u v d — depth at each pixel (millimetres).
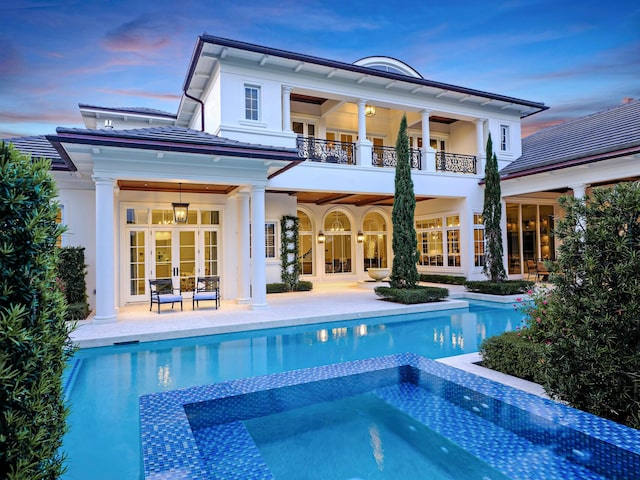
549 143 15641
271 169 10672
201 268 12438
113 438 3982
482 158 15906
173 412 3762
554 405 3732
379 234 19828
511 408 3826
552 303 3811
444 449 3836
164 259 12070
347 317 9836
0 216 1938
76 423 4312
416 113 16141
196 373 5977
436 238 17453
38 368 2018
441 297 11781
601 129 13539
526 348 4844
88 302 10547
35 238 2006
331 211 18344
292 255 14703
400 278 12047
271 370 6113
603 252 3512
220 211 12648
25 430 1868
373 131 17219
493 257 13156
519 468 3385
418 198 17594
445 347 7391
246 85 11664
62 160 9531
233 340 8008
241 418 4328
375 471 3520
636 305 3252
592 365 3482
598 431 3197
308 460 3715
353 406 4887
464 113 15359
